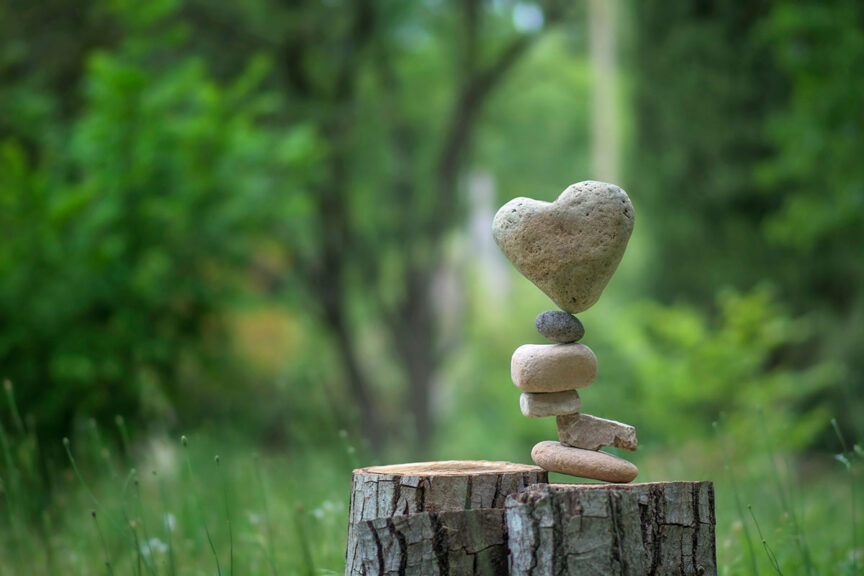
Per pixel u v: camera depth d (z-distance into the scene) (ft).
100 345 21.13
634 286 41.11
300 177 30.09
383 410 56.39
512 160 61.87
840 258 33.37
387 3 47.62
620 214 8.62
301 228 45.75
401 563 7.98
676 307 36.94
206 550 12.89
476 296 67.41
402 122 52.49
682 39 36.83
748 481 19.40
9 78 31.19
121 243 21.62
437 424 56.03
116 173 22.52
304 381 33.99
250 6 43.68
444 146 51.85
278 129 43.70
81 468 18.39
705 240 37.60
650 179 39.09
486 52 51.65
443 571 7.98
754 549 12.39
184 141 23.58
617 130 40.88
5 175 20.89
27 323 20.81
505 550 8.22
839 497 17.02
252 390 29.68
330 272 47.93
